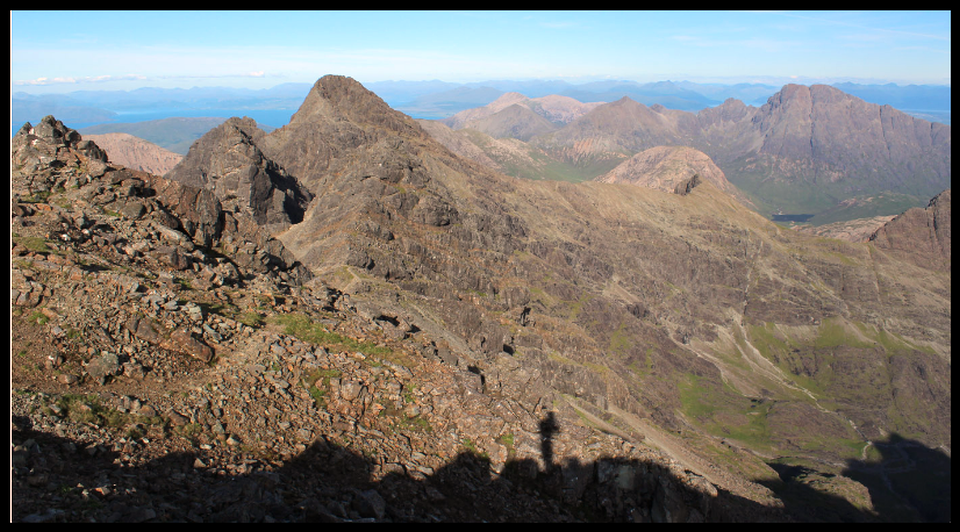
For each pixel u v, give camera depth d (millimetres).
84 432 18500
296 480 20359
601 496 28141
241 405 23203
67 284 24484
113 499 16062
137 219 34188
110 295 25109
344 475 21875
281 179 173125
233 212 43688
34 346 21047
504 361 53719
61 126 36000
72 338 22125
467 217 168125
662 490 28906
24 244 26016
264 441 21922
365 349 31516
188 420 21172
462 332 83750
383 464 23406
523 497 25859
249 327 28688
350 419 25391
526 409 32594
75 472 16703
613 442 30766
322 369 27828
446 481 24328
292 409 24391
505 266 157250
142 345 23828
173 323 25719
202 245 38031
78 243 28766
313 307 36375
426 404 28812
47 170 32719
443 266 125250
